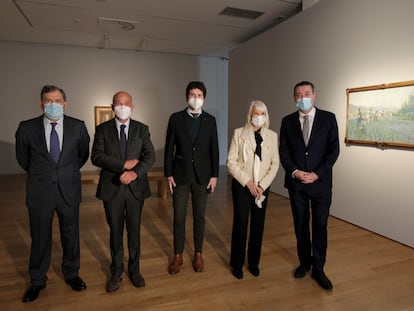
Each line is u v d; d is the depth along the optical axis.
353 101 3.62
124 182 2.05
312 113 2.29
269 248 3.05
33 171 2.04
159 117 8.16
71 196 2.12
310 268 2.56
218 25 5.74
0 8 4.95
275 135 2.37
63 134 2.07
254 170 2.27
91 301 2.12
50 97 1.97
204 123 2.39
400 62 3.06
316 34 4.20
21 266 2.63
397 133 3.11
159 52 7.99
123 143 2.15
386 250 3.00
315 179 2.21
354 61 3.60
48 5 4.81
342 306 2.09
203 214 2.50
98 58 7.53
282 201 4.92
